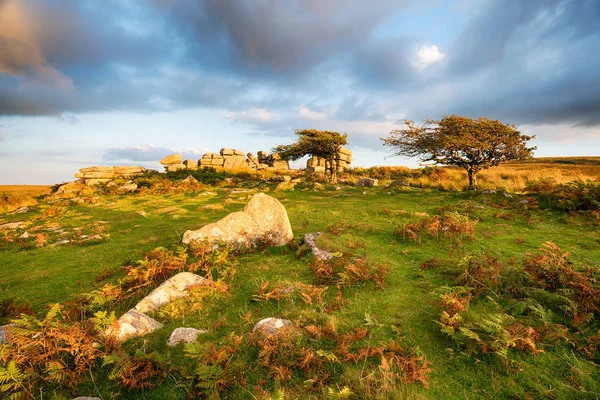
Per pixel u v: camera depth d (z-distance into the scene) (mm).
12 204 24562
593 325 4863
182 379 4074
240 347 4676
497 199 15477
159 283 7812
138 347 4754
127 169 39344
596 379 3877
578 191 13547
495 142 18719
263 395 3650
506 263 7367
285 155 37500
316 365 4215
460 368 4195
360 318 5523
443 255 8742
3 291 8328
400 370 4074
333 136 32938
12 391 3965
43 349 4473
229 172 43312
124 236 13875
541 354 4355
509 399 3678
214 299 6617
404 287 6805
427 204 16125
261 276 7848
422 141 20453
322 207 17359
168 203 22703
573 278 5770
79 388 4035
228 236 10414
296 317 5453
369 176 37656
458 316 4980
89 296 6793
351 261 8219
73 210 21344
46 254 11859
